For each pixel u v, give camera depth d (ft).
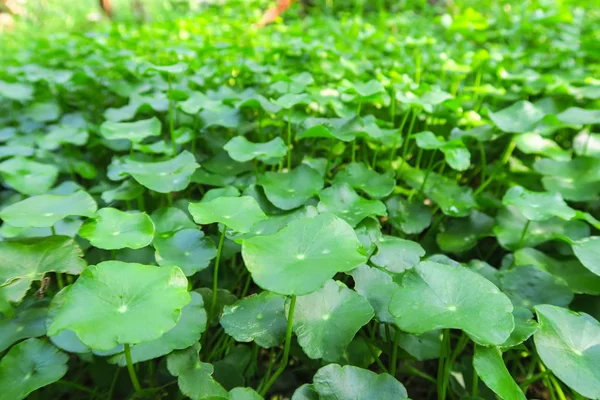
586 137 1.23
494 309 0.58
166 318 0.51
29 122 1.56
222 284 0.92
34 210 0.77
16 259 0.72
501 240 0.99
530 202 0.89
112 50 2.03
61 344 0.64
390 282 0.74
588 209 1.14
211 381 0.64
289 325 0.62
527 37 2.42
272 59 1.78
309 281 0.52
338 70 1.66
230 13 3.04
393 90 1.33
